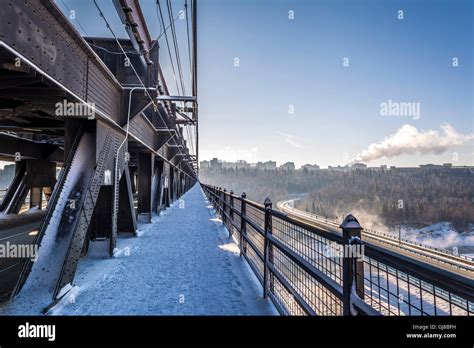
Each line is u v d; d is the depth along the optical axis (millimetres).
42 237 3971
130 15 5066
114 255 6297
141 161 12016
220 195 13062
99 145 5270
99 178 5215
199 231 9656
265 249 4020
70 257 4066
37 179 14883
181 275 5035
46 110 4945
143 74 6996
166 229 10078
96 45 6723
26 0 2832
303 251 2873
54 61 3457
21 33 2746
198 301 3883
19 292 3654
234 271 5277
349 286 1931
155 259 6090
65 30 3723
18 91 3918
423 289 1753
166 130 12344
